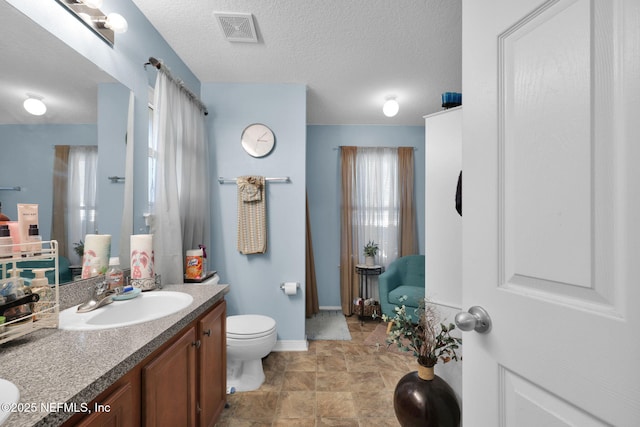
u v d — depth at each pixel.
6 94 0.93
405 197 3.65
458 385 1.45
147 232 1.67
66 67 1.13
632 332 0.41
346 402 1.79
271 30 1.82
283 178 2.51
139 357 0.80
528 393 0.56
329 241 3.71
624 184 0.42
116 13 1.39
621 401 0.42
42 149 1.04
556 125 0.51
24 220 0.97
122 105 1.47
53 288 1.07
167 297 1.37
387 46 1.99
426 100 2.90
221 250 2.52
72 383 0.63
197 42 1.94
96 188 1.28
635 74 0.41
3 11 0.92
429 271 1.55
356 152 3.65
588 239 0.46
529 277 0.56
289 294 2.45
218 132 2.52
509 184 0.60
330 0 1.57
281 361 2.31
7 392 0.58
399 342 1.49
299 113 2.54
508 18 0.60
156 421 0.91
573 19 0.49
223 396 1.56
